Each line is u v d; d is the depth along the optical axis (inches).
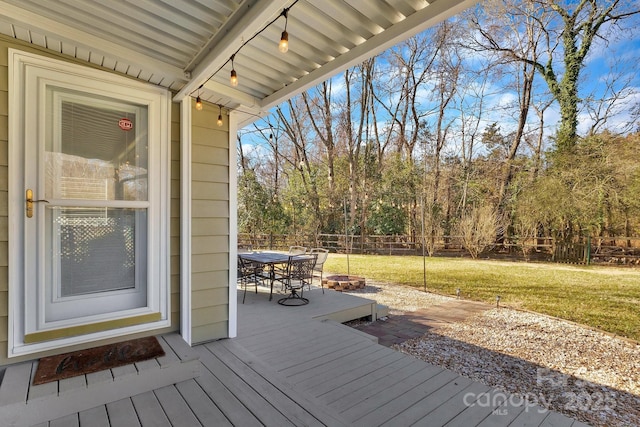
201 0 59.0
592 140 365.7
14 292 69.6
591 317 183.2
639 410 93.8
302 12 62.0
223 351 93.3
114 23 67.2
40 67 72.7
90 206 79.8
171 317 92.9
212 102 100.8
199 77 80.5
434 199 493.4
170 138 92.7
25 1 61.1
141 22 66.6
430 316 183.3
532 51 436.5
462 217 430.6
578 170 359.6
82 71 77.8
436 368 91.3
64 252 77.1
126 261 86.0
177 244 94.5
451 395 77.4
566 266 339.6
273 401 67.6
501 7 426.0
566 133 394.9
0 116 68.6
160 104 90.4
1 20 63.3
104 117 82.6
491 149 481.4
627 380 112.1
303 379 83.3
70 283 77.9
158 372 69.7
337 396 75.4
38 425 56.1
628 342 146.9
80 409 60.3
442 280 281.3
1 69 68.7
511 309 199.0
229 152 104.9
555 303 211.6
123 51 76.2
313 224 513.3
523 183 420.5
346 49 76.2
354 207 497.4
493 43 458.9
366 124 535.5
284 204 543.8
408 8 60.2
